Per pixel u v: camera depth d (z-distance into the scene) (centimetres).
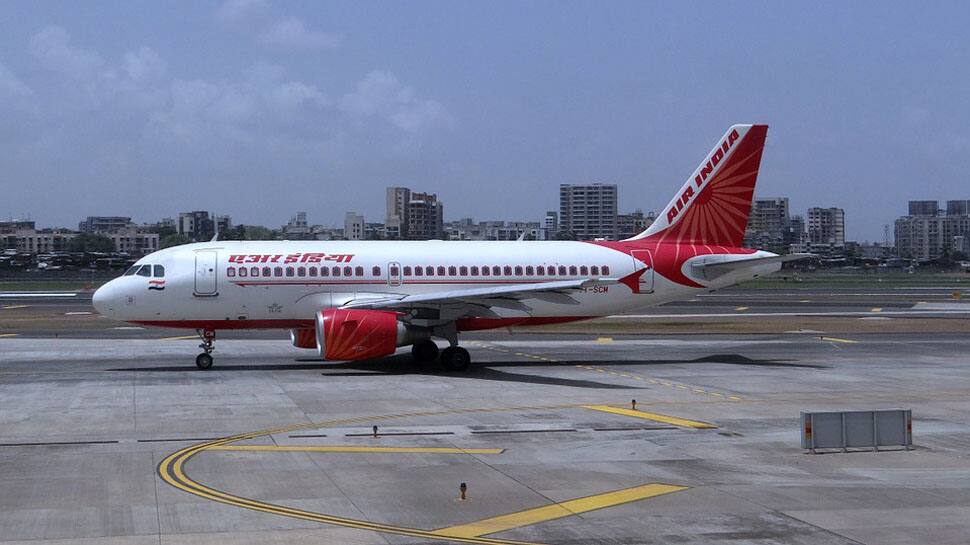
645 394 3606
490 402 3384
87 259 19462
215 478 2184
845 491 2084
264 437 2700
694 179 4906
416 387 3766
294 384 3834
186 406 3253
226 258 4434
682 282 4859
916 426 2927
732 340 5909
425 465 2333
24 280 15912
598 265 4775
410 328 4300
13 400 3372
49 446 2562
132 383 3831
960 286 15638
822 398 3519
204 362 4356
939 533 1759
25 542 1680
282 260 4481
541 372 4303
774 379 4075
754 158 4944
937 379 4084
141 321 4359
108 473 2234
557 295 4281
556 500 1997
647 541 1703
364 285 4544
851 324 7144
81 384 3794
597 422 2969
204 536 1720
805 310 8912
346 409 3206
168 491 2056
